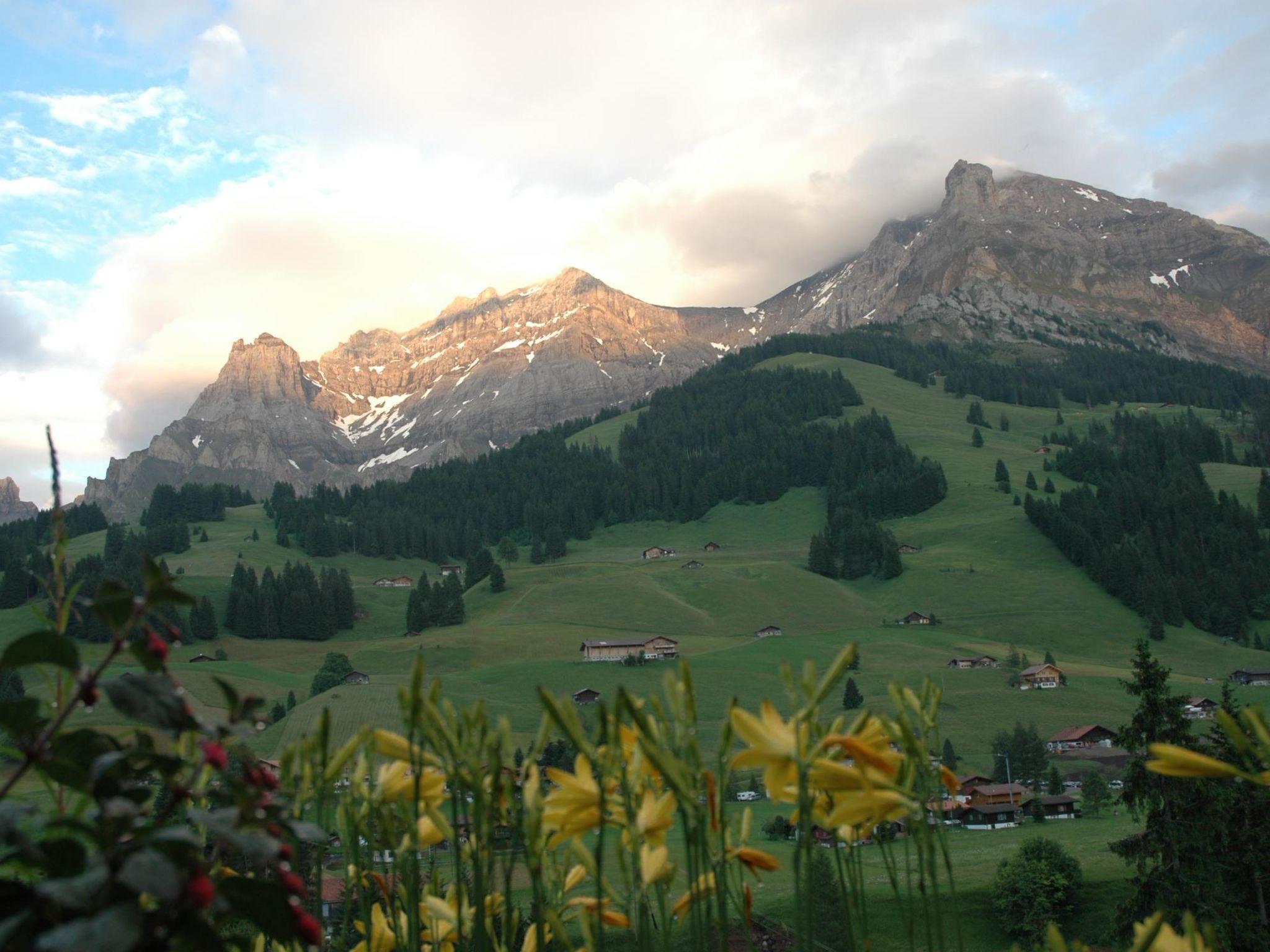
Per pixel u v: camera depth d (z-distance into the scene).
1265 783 1.41
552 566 187.75
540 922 1.69
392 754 1.76
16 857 1.44
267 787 1.58
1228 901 19.94
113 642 1.57
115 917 1.20
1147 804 24.03
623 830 1.74
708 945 1.67
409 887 1.82
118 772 1.54
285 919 1.44
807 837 1.62
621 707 1.59
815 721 1.76
